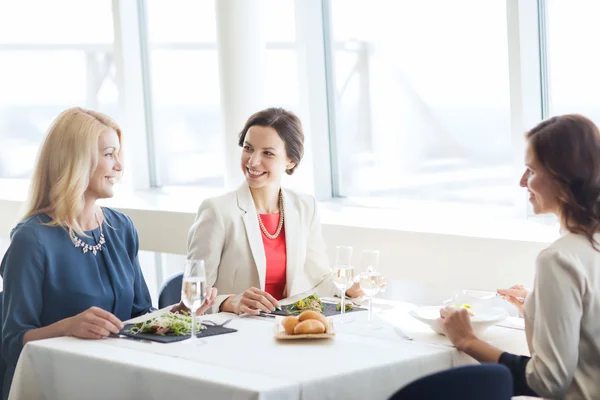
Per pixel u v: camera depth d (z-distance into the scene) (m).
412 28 4.44
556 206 2.45
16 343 2.78
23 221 2.98
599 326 2.35
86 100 5.98
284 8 4.76
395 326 2.82
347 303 3.14
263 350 2.49
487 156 4.27
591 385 2.36
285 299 3.24
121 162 3.12
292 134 3.41
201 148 5.52
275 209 3.47
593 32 3.79
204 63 5.38
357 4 4.63
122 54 5.51
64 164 2.97
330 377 2.23
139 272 3.28
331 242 4.30
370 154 4.75
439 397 1.99
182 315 2.82
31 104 6.30
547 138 2.42
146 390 2.31
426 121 4.48
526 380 2.38
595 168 2.38
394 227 4.11
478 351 2.48
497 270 3.74
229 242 3.34
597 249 2.36
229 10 4.62
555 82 3.95
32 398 2.58
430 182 4.53
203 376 2.21
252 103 4.70
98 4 5.77
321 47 4.75
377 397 2.34
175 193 5.61
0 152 6.59
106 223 3.16
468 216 4.32
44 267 2.91
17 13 6.22
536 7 3.88
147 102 5.73
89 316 2.66
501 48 4.12
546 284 2.34
